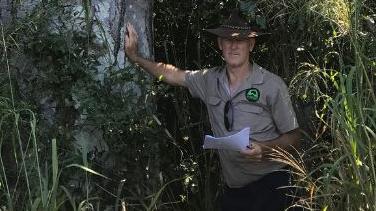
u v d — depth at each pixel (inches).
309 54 150.8
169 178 151.6
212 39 170.4
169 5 171.8
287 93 127.3
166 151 150.6
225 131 129.1
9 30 128.4
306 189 116.7
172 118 167.6
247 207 131.7
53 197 106.1
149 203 132.2
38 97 128.8
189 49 174.4
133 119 129.4
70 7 131.6
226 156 129.5
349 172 111.2
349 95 109.1
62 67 127.2
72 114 128.9
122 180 122.4
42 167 120.8
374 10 142.2
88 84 127.1
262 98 126.2
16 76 128.7
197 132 168.4
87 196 115.3
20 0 133.1
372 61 119.3
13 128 120.1
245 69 127.5
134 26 139.3
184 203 158.6
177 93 166.4
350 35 121.9
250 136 126.8
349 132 107.8
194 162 159.2
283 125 127.6
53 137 123.4
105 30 134.0
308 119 139.0
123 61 136.9
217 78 130.4
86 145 122.6
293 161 122.1
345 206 110.1
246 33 125.6
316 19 135.6
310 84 133.5
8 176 121.0
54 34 126.9
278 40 154.3
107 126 126.4
